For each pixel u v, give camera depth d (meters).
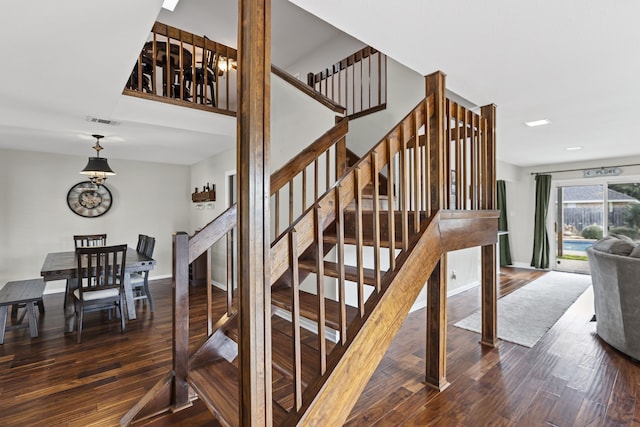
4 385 2.33
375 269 1.68
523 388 2.27
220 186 5.32
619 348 2.84
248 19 1.24
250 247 1.21
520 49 2.03
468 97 2.87
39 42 1.81
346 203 1.57
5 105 2.87
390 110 3.70
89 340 3.19
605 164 6.23
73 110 3.00
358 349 1.53
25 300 3.20
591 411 2.00
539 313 3.96
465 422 1.90
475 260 5.45
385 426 1.87
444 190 2.25
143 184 6.09
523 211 7.32
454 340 3.12
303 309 1.86
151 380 2.41
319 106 3.11
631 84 2.59
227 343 2.27
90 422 1.93
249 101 1.22
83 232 5.50
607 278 2.99
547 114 3.39
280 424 1.33
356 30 1.83
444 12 1.65
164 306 4.36
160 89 5.20
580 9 1.61
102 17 1.59
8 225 4.91
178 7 4.25
